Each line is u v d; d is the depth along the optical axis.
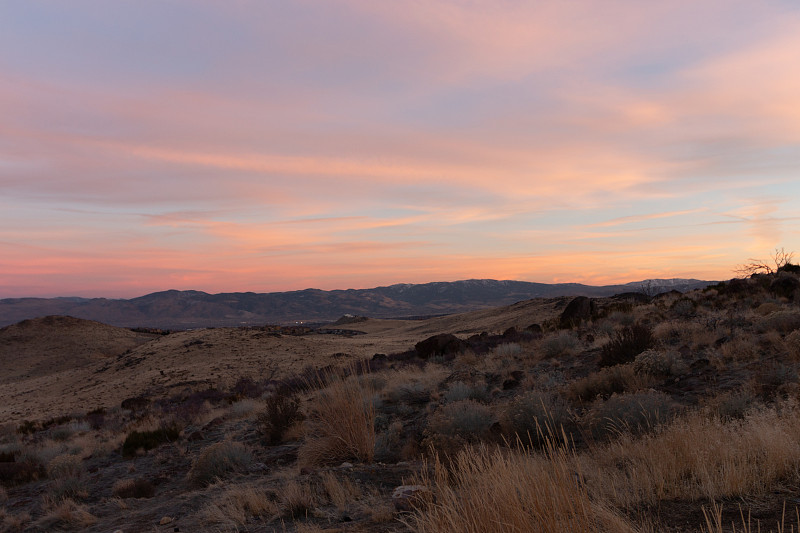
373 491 6.65
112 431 22.09
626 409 7.97
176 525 6.86
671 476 4.89
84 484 12.10
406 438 10.95
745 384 9.41
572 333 22.69
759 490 4.32
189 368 57.16
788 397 7.82
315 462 9.17
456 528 2.85
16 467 14.92
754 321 15.52
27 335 124.50
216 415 20.48
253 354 63.78
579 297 35.91
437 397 14.91
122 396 46.03
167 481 11.71
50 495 11.20
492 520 2.72
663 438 5.97
